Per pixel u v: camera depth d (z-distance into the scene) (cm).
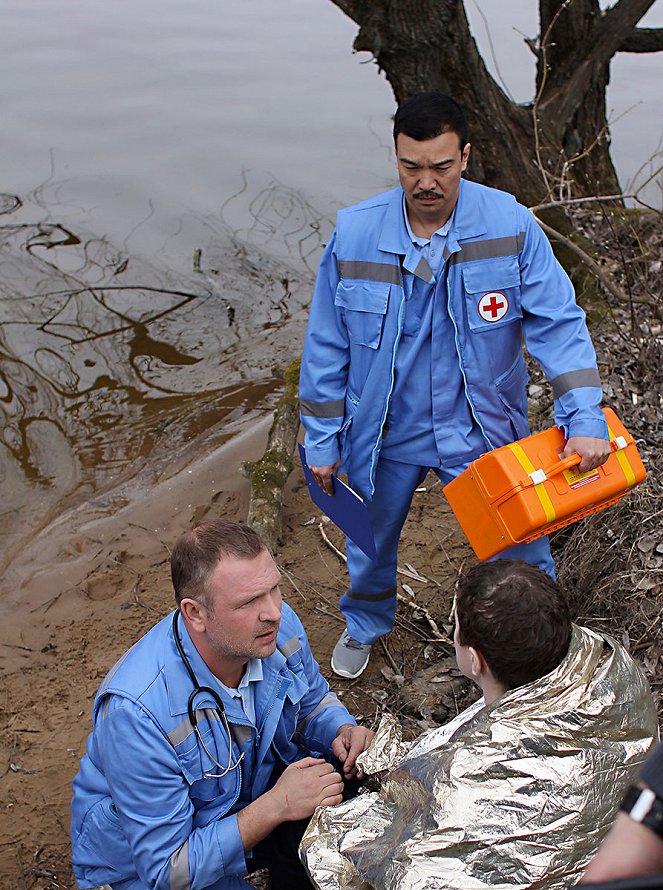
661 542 391
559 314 313
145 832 255
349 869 232
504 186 637
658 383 496
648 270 589
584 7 688
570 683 226
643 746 225
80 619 451
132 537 507
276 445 521
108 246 832
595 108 720
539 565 340
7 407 632
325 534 485
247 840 260
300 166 947
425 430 338
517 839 210
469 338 320
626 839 122
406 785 234
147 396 645
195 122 1040
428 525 484
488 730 222
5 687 412
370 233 317
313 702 306
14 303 753
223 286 780
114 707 254
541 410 518
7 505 543
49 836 348
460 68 597
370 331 322
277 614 254
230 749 265
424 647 414
